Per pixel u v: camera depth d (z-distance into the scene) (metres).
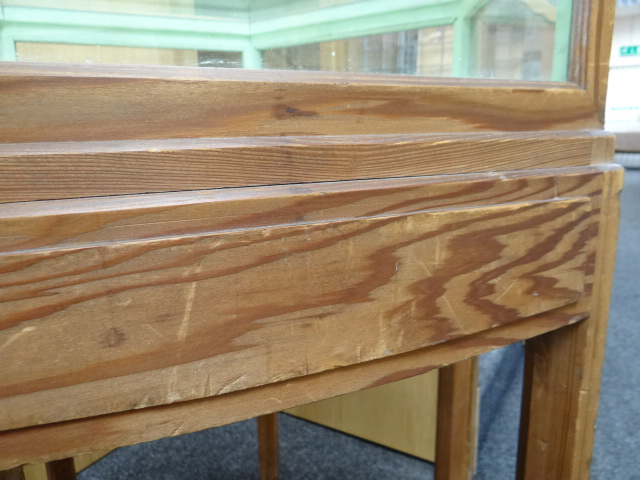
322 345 0.32
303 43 0.34
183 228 0.28
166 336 0.28
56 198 0.26
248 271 0.29
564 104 0.42
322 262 0.31
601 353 0.49
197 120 0.29
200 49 0.31
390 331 0.34
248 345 0.30
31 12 0.27
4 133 0.26
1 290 0.25
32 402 0.26
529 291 0.40
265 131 0.31
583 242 0.42
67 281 0.26
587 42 0.44
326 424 1.29
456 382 0.90
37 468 0.92
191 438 1.23
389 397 1.17
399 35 0.36
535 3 0.41
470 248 0.36
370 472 1.11
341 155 0.32
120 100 0.28
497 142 0.38
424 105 0.36
